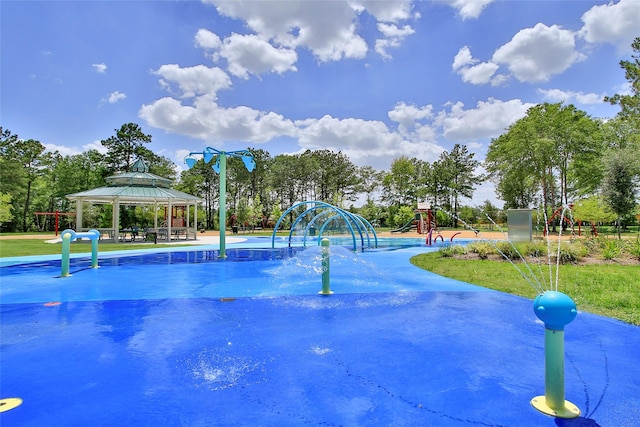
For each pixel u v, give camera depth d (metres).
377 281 6.87
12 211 35.84
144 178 20.66
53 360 3.04
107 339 3.58
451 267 8.69
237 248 15.07
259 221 38.53
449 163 49.41
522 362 2.98
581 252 9.68
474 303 5.07
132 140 40.69
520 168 31.17
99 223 38.22
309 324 4.07
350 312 4.60
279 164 47.78
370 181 51.12
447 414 2.18
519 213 13.24
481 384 2.58
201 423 2.08
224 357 3.11
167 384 2.60
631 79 24.80
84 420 2.11
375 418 2.13
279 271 8.32
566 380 2.66
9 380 2.66
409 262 9.97
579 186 32.03
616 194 14.92
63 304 5.08
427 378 2.68
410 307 4.85
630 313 4.44
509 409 2.23
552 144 28.31
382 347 3.34
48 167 42.00
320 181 50.03
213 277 7.47
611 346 3.38
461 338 3.58
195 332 3.80
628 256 9.79
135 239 21.06
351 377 2.70
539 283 6.43
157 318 4.34
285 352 3.22
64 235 7.69
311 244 17.53
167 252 13.28
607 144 28.25
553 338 2.22
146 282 6.85
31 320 4.27
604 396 2.40
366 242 19.48
